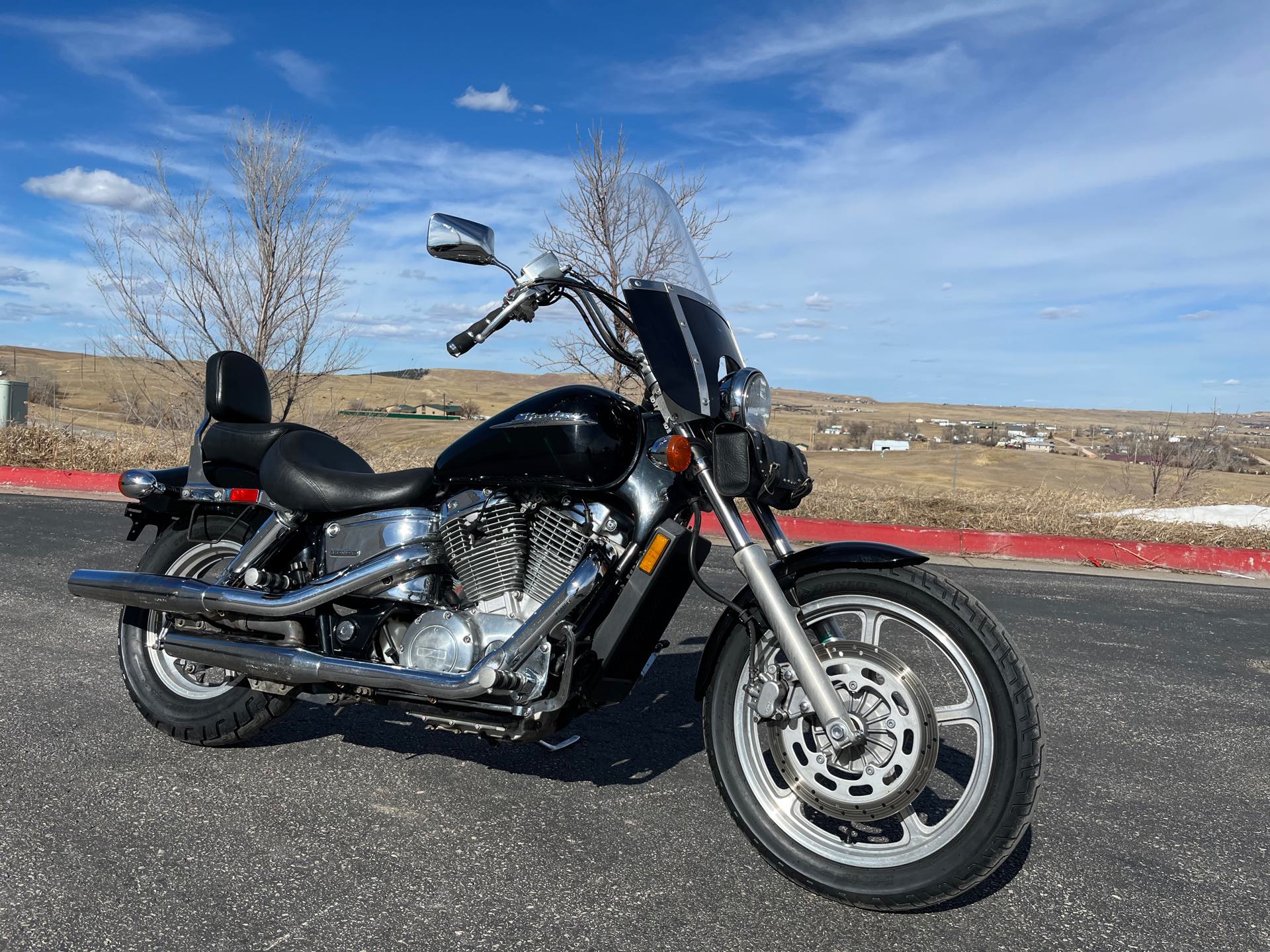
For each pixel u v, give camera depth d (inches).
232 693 127.8
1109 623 223.8
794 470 102.7
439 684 102.2
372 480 117.6
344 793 115.3
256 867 96.3
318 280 483.2
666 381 100.2
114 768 120.0
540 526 106.1
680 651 184.5
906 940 86.8
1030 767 85.6
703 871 98.6
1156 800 121.7
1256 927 90.5
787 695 96.3
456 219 101.9
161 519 138.5
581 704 105.1
